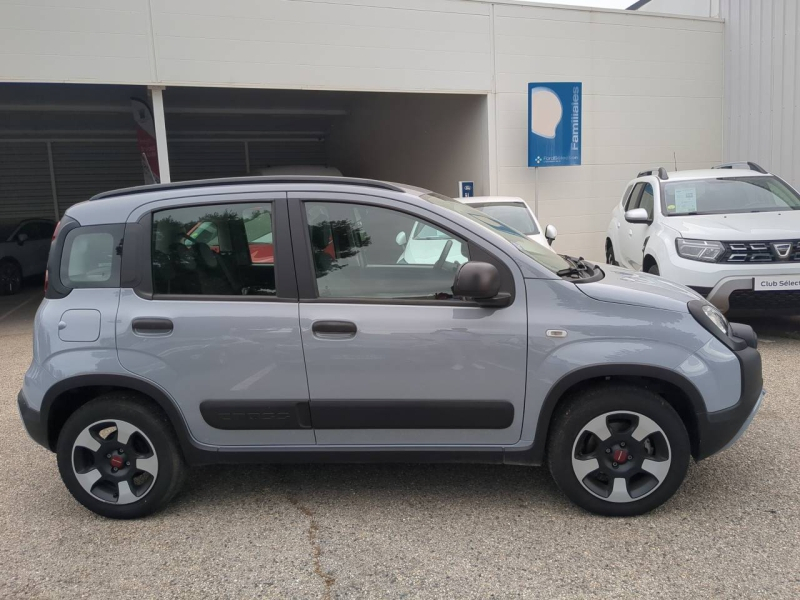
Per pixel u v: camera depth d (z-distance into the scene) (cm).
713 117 1348
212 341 331
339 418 333
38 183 1755
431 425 332
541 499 358
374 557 305
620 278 368
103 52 947
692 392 322
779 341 695
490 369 326
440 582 283
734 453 408
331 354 328
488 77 1173
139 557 312
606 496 331
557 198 1261
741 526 321
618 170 1298
